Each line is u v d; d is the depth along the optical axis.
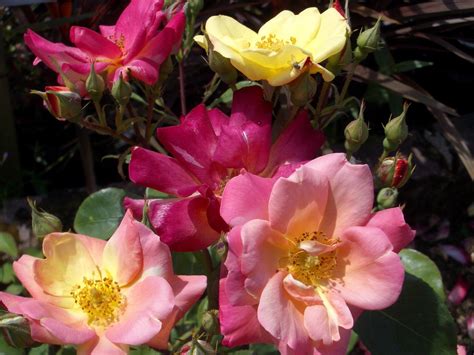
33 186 0.74
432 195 0.73
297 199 0.31
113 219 0.46
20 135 0.77
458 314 0.69
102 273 0.34
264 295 0.31
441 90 0.79
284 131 0.36
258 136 0.34
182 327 0.47
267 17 0.68
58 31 0.66
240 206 0.31
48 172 0.76
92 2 0.61
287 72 0.34
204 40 0.38
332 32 0.36
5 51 0.75
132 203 0.35
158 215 0.33
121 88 0.37
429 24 0.68
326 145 0.67
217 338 0.40
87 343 0.32
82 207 0.46
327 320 0.31
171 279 0.33
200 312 0.42
